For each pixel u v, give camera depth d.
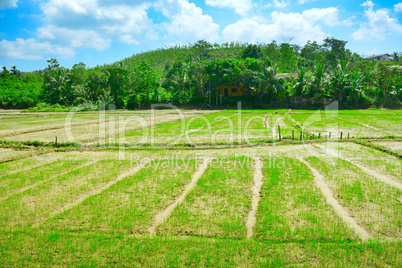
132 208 9.66
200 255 6.96
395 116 37.44
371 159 15.62
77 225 8.53
